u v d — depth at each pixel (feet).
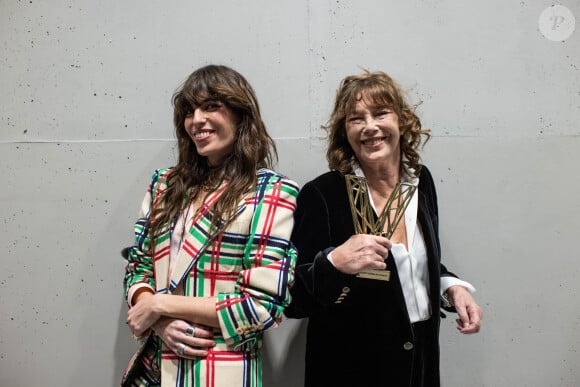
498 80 5.49
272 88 5.40
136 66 5.42
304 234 4.14
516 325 5.56
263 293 3.59
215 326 3.61
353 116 4.19
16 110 5.44
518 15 5.48
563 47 5.51
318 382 4.14
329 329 4.15
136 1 5.40
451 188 5.50
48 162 5.46
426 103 5.46
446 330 5.57
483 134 5.50
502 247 5.54
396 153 4.40
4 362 5.50
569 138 5.54
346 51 5.41
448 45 5.46
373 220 4.06
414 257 4.14
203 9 5.39
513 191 5.52
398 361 3.95
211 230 3.77
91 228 5.48
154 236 3.95
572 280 5.57
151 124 5.44
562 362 5.58
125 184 5.46
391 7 5.42
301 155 5.41
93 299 5.49
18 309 5.48
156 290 3.87
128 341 5.49
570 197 5.55
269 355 5.46
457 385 5.57
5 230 5.46
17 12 5.42
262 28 5.39
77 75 5.42
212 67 4.15
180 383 3.59
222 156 4.17
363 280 4.06
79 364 5.50
